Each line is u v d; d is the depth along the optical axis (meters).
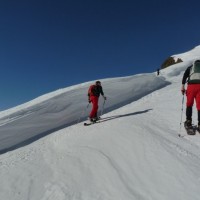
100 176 6.14
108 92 19.83
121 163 6.44
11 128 13.83
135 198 5.19
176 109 10.70
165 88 19.34
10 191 6.51
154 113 10.59
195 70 8.20
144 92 18.88
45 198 5.89
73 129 11.04
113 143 7.55
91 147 7.73
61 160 7.55
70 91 20.77
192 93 8.04
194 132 7.81
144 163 6.26
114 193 5.45
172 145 7.08
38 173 7.16
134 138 7.54
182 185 5.36
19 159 8.88
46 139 10.89
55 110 16.34
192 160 6.31
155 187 5.42
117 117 11.23
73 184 6.11
